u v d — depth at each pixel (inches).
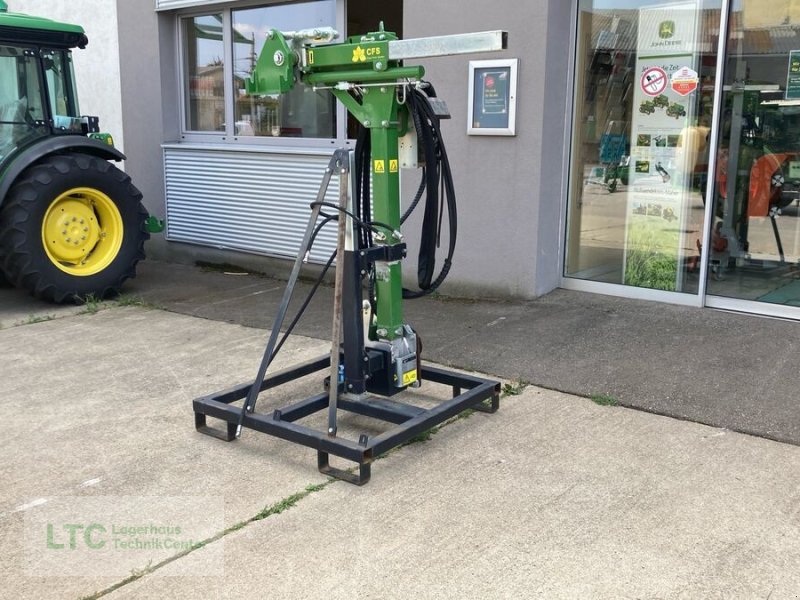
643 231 217.9
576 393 156.1
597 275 228.8
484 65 213.3
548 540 104.7
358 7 274.1
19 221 230.1
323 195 137.2
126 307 245.0
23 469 129.3
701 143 204.7
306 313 227.9
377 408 138.1
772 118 195.2
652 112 211.5
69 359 189.3
